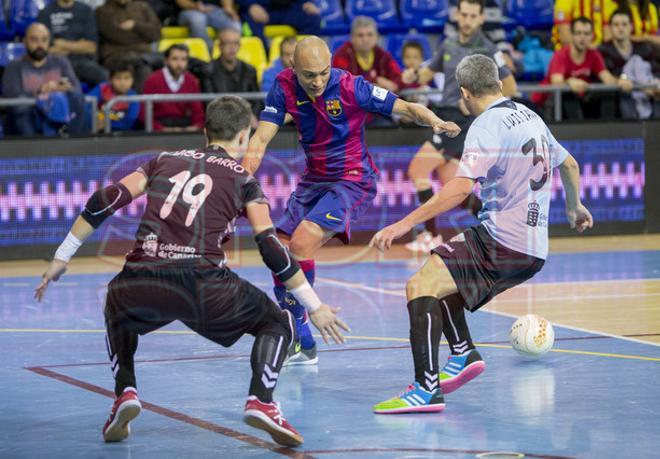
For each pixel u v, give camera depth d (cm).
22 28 2311
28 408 897
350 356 1119
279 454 746
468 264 880
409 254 1984
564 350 1128
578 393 929
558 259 1898
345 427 823
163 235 761
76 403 914
